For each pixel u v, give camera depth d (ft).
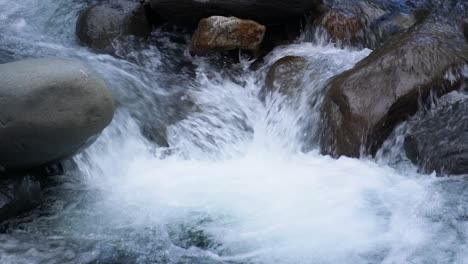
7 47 17.92
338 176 15.96
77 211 14.93
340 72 17.60
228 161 16.63
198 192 15.52
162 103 17.21
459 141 15.81
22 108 14.17
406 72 16.61
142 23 19.10
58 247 14.17
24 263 13.82
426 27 17.72
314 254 14.16
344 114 16.46
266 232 14.58
